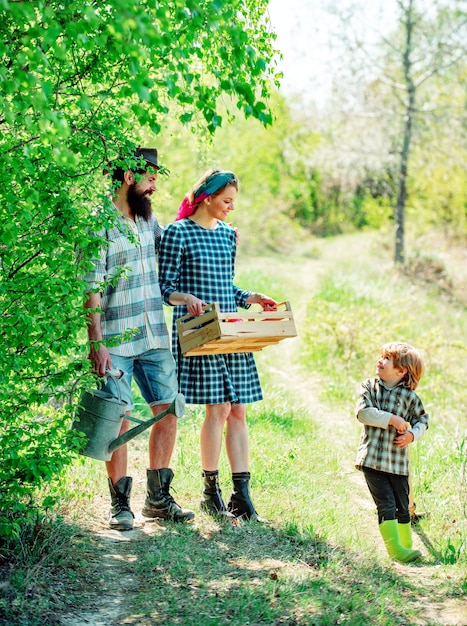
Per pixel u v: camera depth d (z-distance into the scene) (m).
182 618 3.48
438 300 19.56
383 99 22.38
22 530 4.00
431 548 4.83
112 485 4.66
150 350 4.80
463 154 22.64
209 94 3.69
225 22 3.49
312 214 46.34
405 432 4.76
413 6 20.78
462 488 5.80
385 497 4.71
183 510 4.85
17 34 3.59
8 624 3.28
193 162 16.56
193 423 7.09
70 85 4.14
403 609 3.72
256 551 4.35
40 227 3.97
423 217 28.05
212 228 5.14
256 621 3.46
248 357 5.13
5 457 3.72
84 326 3.96
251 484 5.59
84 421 4.41
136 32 3.10
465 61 21.14
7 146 3.79
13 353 3.75
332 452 7.01
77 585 3.76
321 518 5.00
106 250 4.59
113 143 4.21
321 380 10.70
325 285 17.59
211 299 5.03
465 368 11.84
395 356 4.91
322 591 3.81
